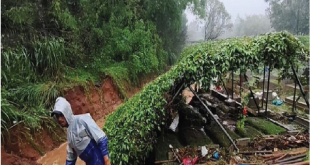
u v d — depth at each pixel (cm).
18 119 521
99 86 844
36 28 766
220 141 468
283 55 451
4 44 641
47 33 791
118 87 916
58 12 791
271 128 518
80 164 507
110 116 541
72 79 751
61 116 269
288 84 908
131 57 1073
